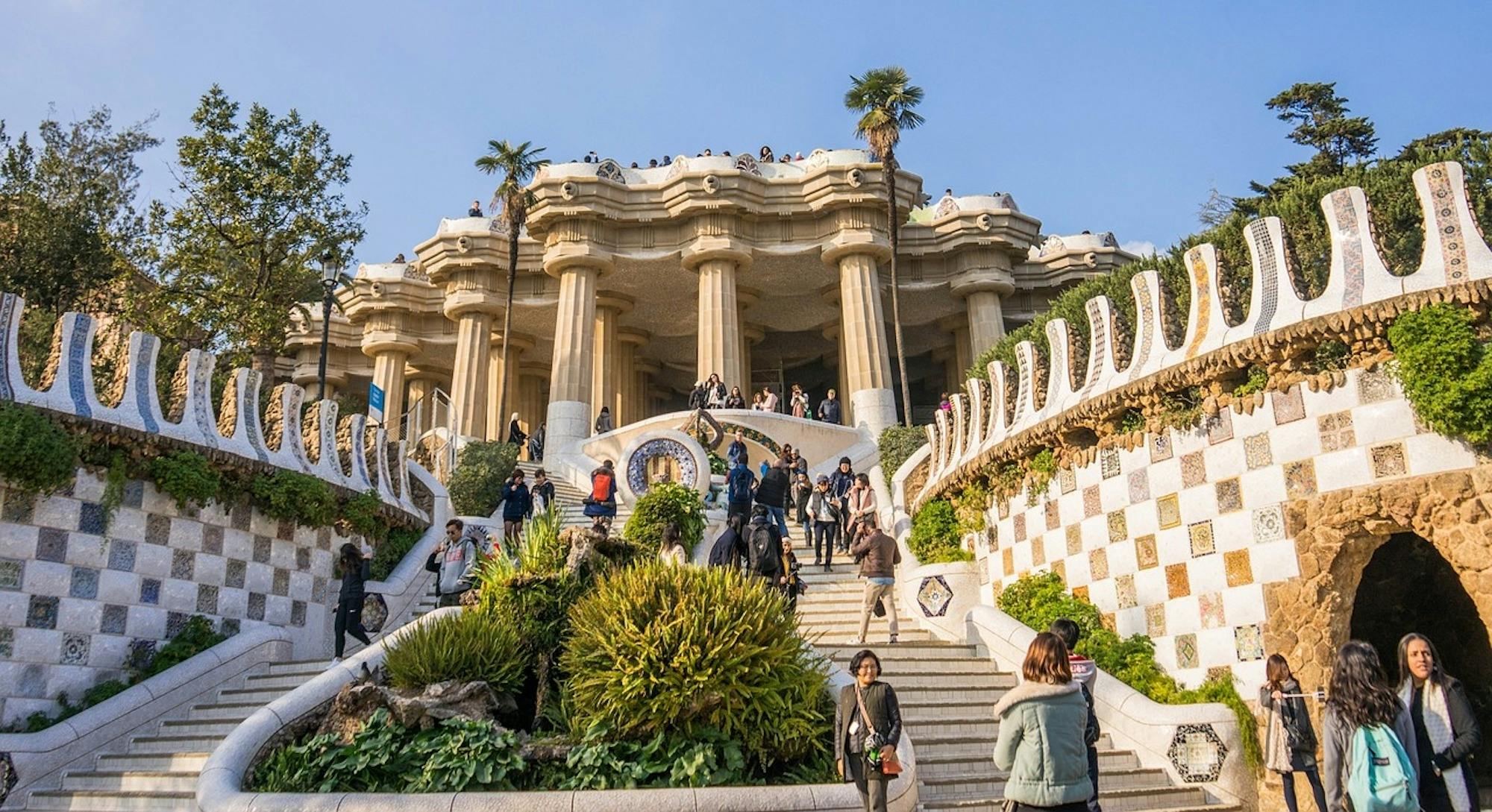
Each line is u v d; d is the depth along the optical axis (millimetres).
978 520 15930
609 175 34906
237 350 25250
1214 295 12180
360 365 44750
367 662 11703
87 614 12562
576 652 10492
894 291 30406
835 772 9852
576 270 34688
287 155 26109
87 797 10656
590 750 9555
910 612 16047
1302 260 12547
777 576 13062
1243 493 11242
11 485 11977
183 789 10539
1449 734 5824
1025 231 37094
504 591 12070
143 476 13492
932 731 11258
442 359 43406
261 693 13078
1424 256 10414
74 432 12570
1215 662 11227
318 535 16281
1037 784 5766
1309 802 9836
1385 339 10391
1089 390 13547
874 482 22688
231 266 25250
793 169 36031
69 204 24406
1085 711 5988
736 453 18312
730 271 34375
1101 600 12867
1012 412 15617
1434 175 10461
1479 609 9266
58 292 23094
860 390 32875
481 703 10375
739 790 8766
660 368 46344
